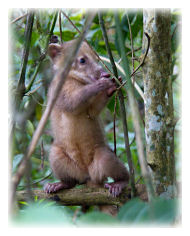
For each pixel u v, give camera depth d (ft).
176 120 17.93
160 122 17.30
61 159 24.09
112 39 30.78
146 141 17.78
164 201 8.77
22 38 23.91
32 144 9.51
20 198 19.27
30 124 22.99
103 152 23.50
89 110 24.09
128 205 9.03
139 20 24.89
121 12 26.48
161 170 17.16
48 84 25.52
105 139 25.35
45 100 25.96
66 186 22.89
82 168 24.52
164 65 17.26
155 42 17.10
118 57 25.18
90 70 24.27
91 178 24.36
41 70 25.21
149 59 17.30
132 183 15.60
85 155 24.31
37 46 25.43
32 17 17.24
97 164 23.49
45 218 8.72
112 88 21.80
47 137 28.19
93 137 24.22
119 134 33.86
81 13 28.96
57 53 24.64
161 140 17.26
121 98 16.34
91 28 29.17
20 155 22.58
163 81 17.25
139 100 25.55
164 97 17.30
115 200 19.92
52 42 25.35
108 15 26.40
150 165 17.24
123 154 30.27
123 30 25.39
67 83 23.89
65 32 28.27
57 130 24.77
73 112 23.41
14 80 22.58
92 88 22.30
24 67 17.30
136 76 23.77
